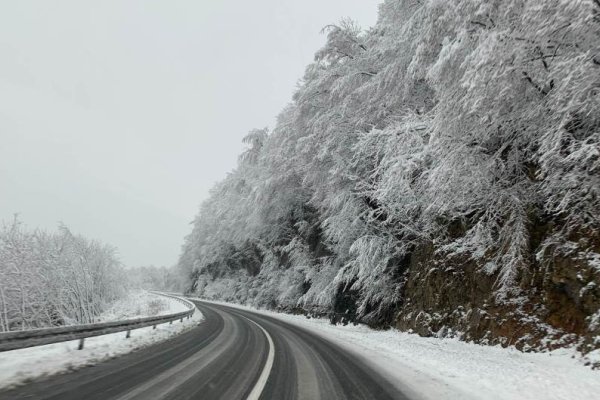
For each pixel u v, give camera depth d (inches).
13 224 1363.2
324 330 799.1
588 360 343.6
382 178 740.0
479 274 556.4
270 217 1492.4
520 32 392.5
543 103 424.8
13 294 1301.7
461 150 483.8
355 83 883.4
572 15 352.2
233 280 2176.4
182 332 663.1
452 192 522.6
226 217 2180.1
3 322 1239.5
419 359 428.8
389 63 828.6
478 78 403.9
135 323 561.3
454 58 451.8
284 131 1246.3
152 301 1743.4
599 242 391.2
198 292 2674.7
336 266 1022.4
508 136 494.6
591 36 360.2
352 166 858.1
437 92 504.1
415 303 697.0
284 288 1384.1
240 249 2139.5
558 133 380.8
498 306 500.4
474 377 324.5
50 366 306.3
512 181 507.2
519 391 274.7
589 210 406.0
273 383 284.2
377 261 771.4
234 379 292.4
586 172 384.5
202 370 323.0
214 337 592.7
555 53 387.2
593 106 362.0
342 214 861.2
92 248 1889.8
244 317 1081.4
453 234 650.2
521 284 480.7
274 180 1336.1
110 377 281.3
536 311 446.0
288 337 627.5
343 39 930.1
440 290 633.0
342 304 975.0
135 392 239.9
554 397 257.9
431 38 523.2
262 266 1690.5
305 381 296.8
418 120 682.2
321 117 927.7
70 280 1514.5
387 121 796.6
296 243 1363.2
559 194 442.3
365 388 280.5
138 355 395.9
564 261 419.5
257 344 521.0
